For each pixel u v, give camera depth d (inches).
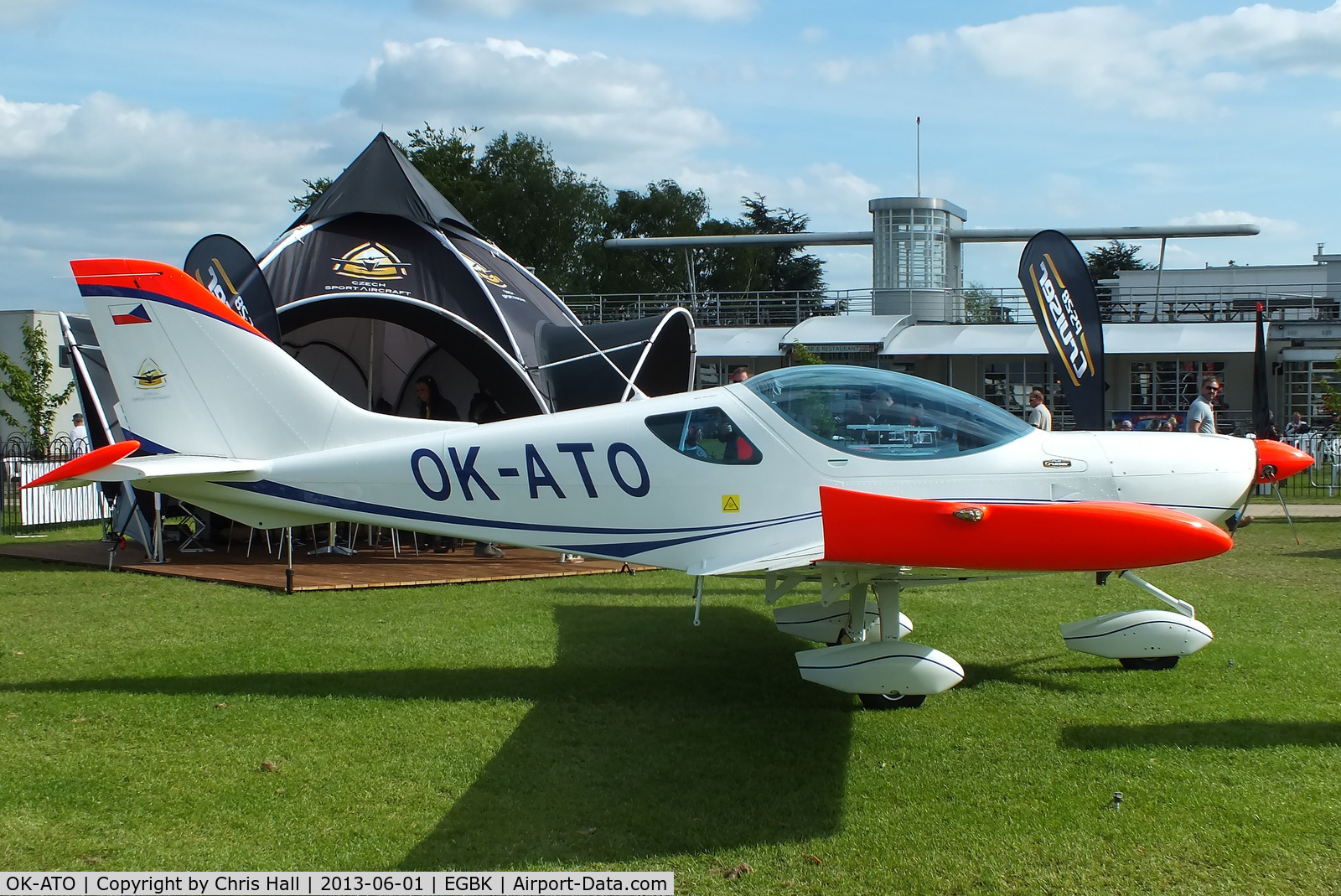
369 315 427.5
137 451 253.8
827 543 183.9
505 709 211.2
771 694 222.7
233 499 254.5
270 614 294.7
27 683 226.5
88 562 384.5
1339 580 333.1
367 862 145.1
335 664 243.8
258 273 375.6
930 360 971.9
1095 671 235.8
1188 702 211.3
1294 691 216.8
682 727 201.0
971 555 180.7
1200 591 317.4
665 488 234.1
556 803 164.7
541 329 455.8
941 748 187.9
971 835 152.0
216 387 252.8
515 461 240.7
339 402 253.1
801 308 1171.9
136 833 154.0
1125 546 177.2
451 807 163.0
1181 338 909.2
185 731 196.9
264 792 168.6
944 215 1074.7
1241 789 166.4
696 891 136.8
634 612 300.8
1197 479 226.5
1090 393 405.4
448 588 335.3
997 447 228.2
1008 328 970.1
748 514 231.0
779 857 145.6
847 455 227.9
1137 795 165.3
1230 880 137.3
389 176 462.9
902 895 135.0
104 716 205.0
